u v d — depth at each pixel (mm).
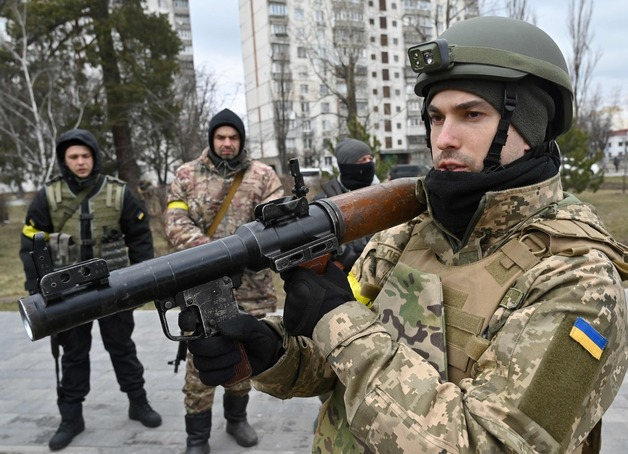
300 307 1039
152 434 3303
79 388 3252
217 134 2984
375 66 39938
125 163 21375
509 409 841
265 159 34375
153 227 12133
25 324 969
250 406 3635
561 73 1050
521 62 991
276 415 3488
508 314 955
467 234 1087
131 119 20234
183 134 16547
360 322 994
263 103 41469
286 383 1197
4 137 18828
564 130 1153
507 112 1015
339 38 19469
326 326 1001
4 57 18625
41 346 5160
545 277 939
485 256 1073
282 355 1164
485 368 932
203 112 17203
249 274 2979
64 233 3195
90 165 3215
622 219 12062
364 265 1376
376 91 40281
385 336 986
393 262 1303
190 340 1094
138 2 20531
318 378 1239
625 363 960
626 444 2947
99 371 4406
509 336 908
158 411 3621
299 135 37594
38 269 993
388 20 39688
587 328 870
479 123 1028
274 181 3146
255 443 3104
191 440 2961
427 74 1057
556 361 858
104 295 1007
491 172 1025
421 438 845
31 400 3896
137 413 3434
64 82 19641
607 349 892
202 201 3010
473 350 967
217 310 1114
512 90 1012
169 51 21250
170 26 21594
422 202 1266
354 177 3314
